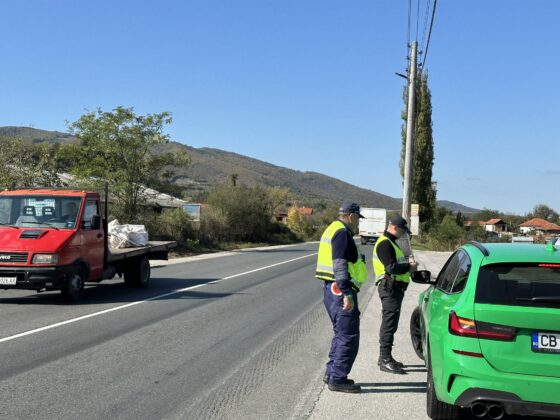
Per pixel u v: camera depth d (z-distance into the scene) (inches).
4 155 911.0
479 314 183.2
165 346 320.2
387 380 261.9
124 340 332.2
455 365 183.3
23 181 912.9
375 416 212.5
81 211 483.5
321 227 2802.7
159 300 496.7
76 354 296.7
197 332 361.4
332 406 223.5
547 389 175.6
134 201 1189.1
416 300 546.3
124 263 571.2
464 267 215.9
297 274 765.9
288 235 2217.0
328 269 242.7
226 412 214.7
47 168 957.8
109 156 1172.5
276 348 322.0
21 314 411.8
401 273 273.3
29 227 468.1
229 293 556.1
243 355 304.0
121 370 269.0
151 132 1165.1
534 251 209.3
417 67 909.8
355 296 239.9
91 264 490.9
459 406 195.8
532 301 183.6
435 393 201.9
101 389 239.3
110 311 431.8
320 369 279.0
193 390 241.0
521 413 178.2
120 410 214.2
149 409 216.1
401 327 401.7
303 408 220.4
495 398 177.6
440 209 2495.1
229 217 1754.4
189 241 1339.8
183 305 470.0
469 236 1866.4
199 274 746.8
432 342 206.8
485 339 181.0
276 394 237.8
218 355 302.7
